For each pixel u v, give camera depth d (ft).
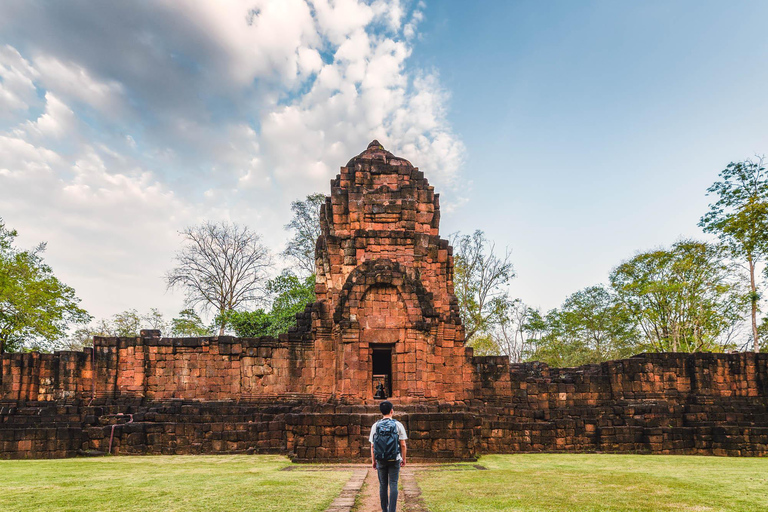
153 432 74.90
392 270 69.31
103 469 55.16
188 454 73.31
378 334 67.15
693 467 58.85
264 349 87.66
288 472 50.67
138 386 86.79
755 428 77.30
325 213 82.48
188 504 33.73
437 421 60.54
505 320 158.51
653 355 95.61
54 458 69.05
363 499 35.68
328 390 72.74
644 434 81.92
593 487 41.29
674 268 140.05
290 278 146.61
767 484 43.65
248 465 57.93
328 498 35.14
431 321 68.23
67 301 130.11
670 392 94.32
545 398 93.04
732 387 95.61
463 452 60.23
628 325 159.22
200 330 154.10
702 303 137.49
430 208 79.00
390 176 78.33
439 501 34.65
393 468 27.37
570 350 174.09
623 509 32.58
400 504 33.55
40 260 131.03
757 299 124.16
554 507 32.94
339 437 59.77
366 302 68.13
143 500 35.50
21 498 36.86
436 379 72.74
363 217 75.97
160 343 88.69
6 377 85.76
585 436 82.48
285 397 86.02
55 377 87.51
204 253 155.43
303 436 59.72
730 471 54.19
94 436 72.69
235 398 86.12
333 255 75.56
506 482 43.65
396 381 66.23
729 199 104.32
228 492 38.11
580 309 172.55
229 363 87.56
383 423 28.04
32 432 69.92
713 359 96.22
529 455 75.25
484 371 93.09
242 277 156.56
